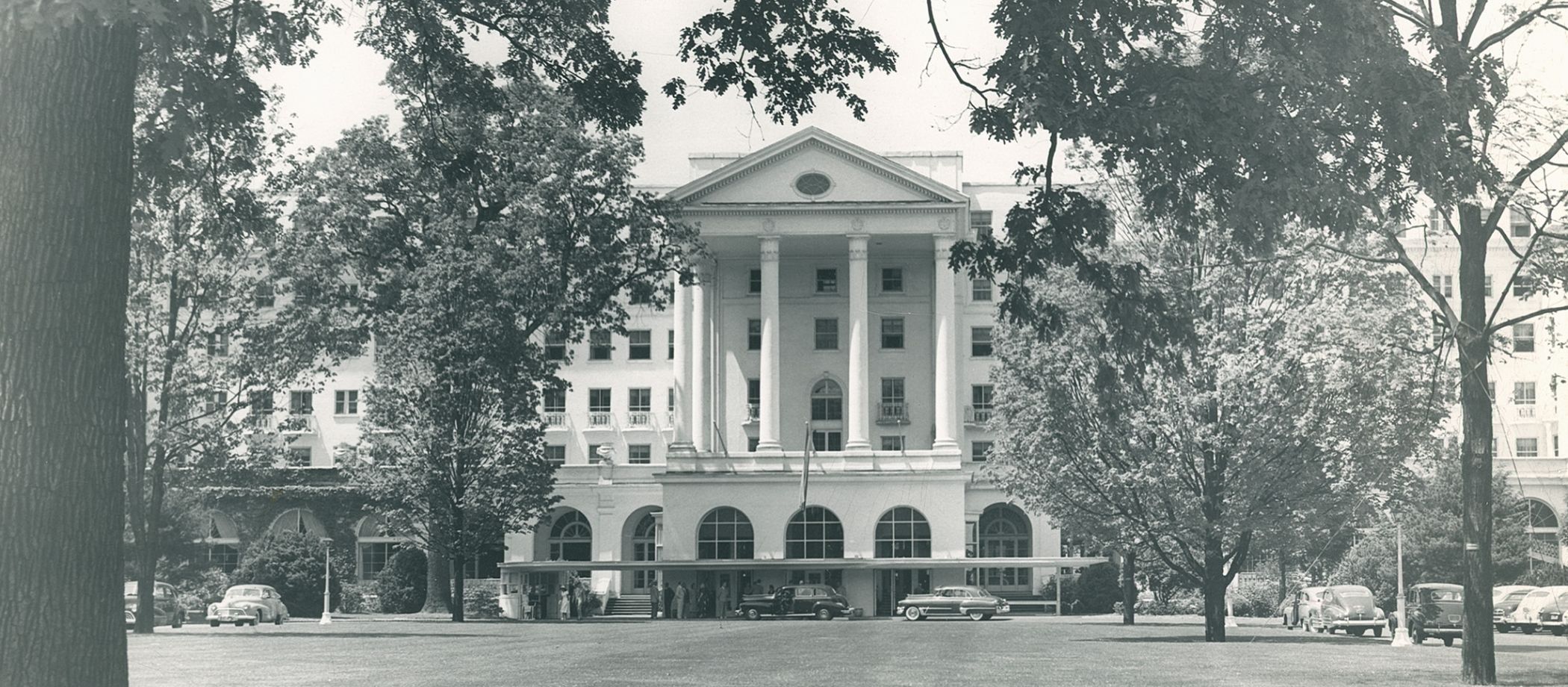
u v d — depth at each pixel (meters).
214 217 25.70
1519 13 24.11
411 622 59.62
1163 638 42.41
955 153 87.56
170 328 47.66
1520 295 25.33
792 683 22.34
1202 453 40.38
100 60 11.04
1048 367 40.59
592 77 20.33
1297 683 23.88
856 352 80.38
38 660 10.46
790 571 78.69
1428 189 15.89
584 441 91.12
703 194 81.31
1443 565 68.25
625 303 91.06
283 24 16.70
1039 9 15.55
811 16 17.81
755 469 79.81
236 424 49.28
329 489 85.25
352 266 60.81
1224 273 37.91
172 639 40.31
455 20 20.31
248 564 78.44
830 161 81.25
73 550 10.66
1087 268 18.70
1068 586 80.31
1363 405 36.69
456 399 53.69
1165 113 15.05
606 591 83.88
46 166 10.77
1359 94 15.14
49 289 10.73
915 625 55.84
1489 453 24.70
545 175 56.84
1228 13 15.34
